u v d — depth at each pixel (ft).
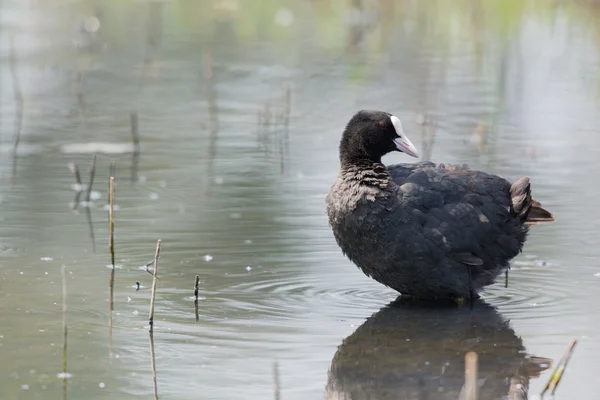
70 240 44.65
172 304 36.78
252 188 53.93
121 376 30.04
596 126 67.41
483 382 29.86
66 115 70.95
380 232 37.78
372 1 115.65
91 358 31.48
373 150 39.91
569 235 45.34
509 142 63.10
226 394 28.78
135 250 43.21
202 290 38.40
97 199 51.72
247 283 39.37
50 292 37.86
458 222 38.22
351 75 82.94
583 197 51.24
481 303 37.83
